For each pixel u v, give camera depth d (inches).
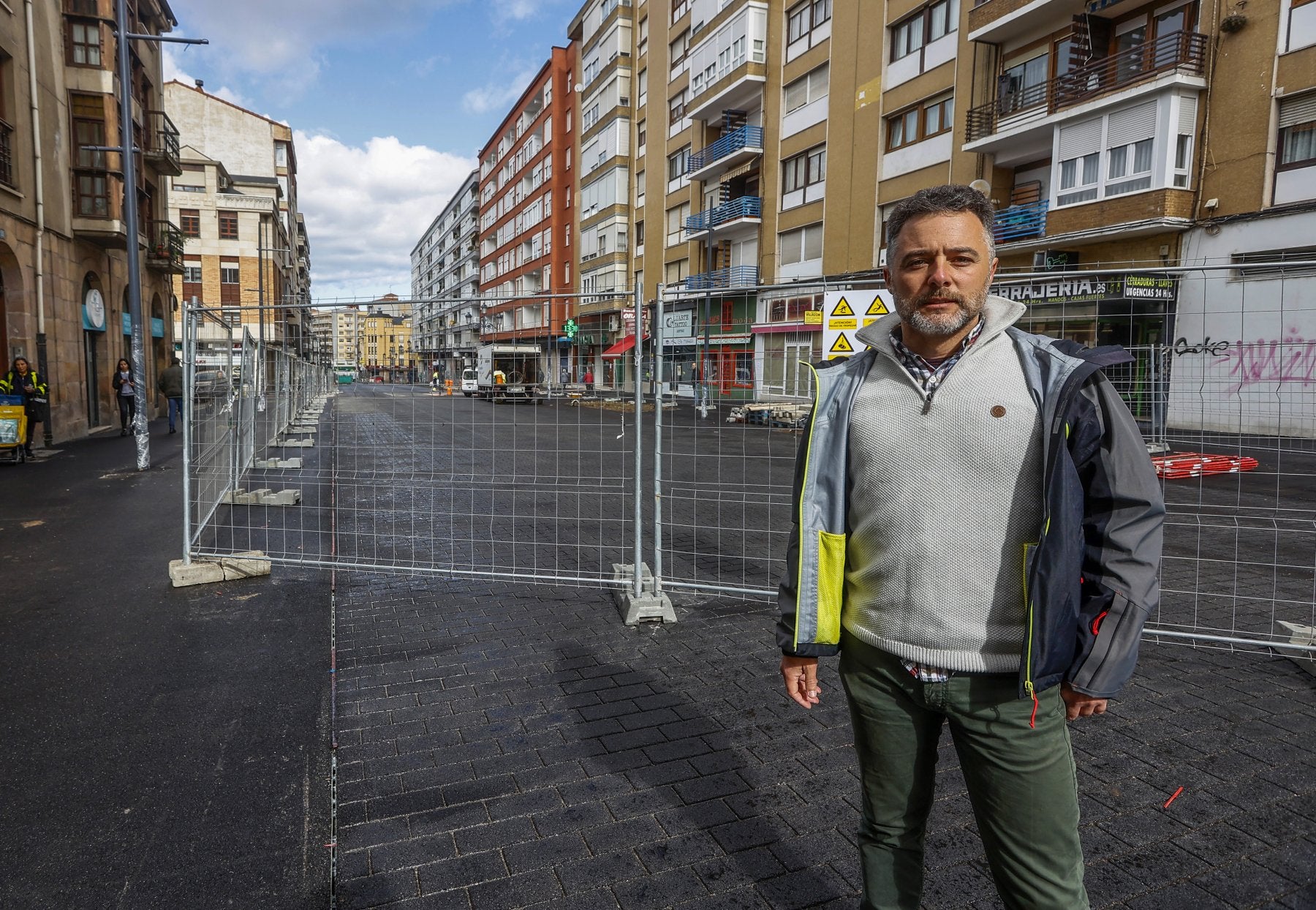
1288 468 151.5
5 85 541.0
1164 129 618.2
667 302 174.6
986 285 62.5
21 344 551.2
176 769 113.7
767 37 1144.2
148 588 206.8
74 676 147.9
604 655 156.9
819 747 118.9
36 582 213.6
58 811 103.1
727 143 1209.4
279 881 89.0
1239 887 86.6
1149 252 652.7
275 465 444.5
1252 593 201.0
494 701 135.9
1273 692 137.6
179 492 371.2
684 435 175.8
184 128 2142.0
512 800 105.0
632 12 1610.5
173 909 84.4
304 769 113.7
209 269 1784.0
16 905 84.9
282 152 2706.7
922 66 869.2
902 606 63.3
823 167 1039.0
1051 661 56.3
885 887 68.2
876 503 64.7
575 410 187.2
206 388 247.8
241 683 144.2
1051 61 735.7
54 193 598.5
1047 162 770.8
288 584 210.2
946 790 107.9
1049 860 60.4
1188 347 159.6
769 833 97.3
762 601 192.5
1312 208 553.6
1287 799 103.8
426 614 183.5
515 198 2438.5
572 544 258.5
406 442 232.1
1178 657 154.5
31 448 527.5
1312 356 148.9
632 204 1646.2
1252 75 584.7
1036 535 59.3
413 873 90.2
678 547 254.5
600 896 86.0
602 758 116.0
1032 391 59.6
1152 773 110.3
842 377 68.9
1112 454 56.8
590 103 1804.9
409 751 118.5
